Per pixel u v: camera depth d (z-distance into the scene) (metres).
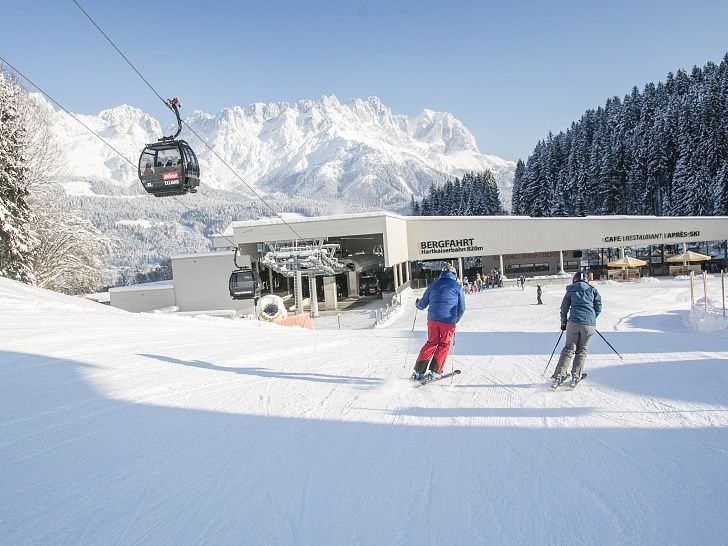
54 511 3.15
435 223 59.31
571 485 3.43
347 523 3.00
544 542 2.78
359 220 49.00
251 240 50.25
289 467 3.79
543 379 6.55
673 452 3.91
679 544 2.74
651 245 60.81
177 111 15.51
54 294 17.64
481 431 4.51
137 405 5.36
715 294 36.03
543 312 34.00
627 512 3.07
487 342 10.98
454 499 3.27
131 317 15.39
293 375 6.90
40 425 4.71
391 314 39.62
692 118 75.06
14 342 8.86
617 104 111.38
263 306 34.19
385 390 6.01
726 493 3.26
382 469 3.74
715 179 68.19
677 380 6.17
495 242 59.19
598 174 87.81
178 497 3.33
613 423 4.63
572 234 59.19
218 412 5.13
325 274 50.97
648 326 21.53
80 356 7.89
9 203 31.34
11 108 31.86
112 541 2.81
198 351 8.60
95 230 44.59
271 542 2.81
